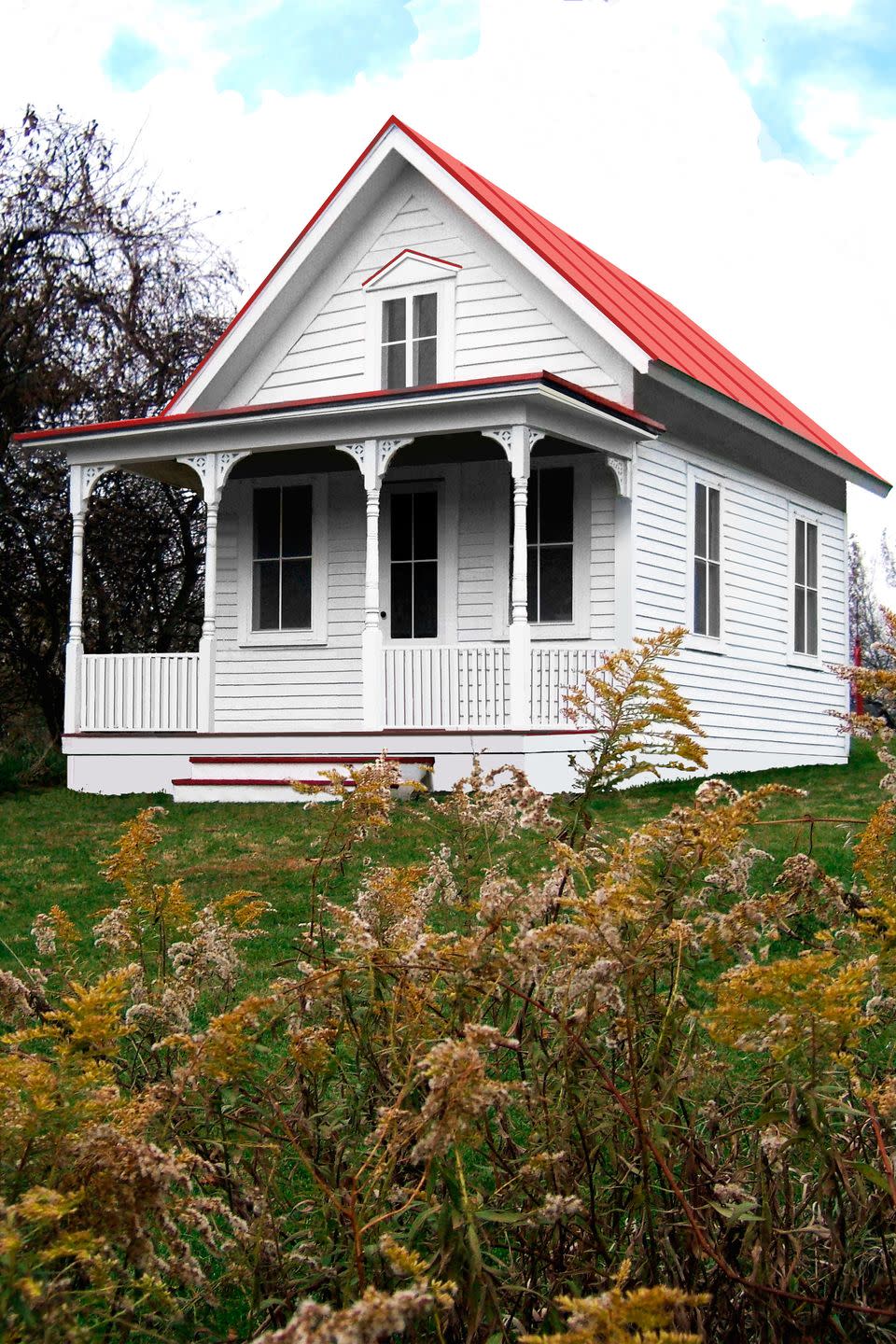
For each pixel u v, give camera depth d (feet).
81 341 76.64
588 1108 7.95
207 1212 7.75
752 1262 7.71
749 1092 8.65
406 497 52.54
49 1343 6.03
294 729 54.19
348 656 53.47
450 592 51.39
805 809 39.27
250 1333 8.12
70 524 73.61
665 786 47.09
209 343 79.51
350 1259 7.59
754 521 58.80
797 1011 7.03
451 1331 7.67
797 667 62.59
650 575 49.75
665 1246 7.71
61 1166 6.59
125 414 76.48
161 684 50.85
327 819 11.20
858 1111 7.57
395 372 52.70
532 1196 7.85
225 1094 8.54
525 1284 7.94
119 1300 6.85
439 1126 6.57
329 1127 8.42
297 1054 8.49
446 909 10.28
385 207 53.16
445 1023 8.36
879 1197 7.88
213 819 40.91
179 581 79.66
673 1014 7.76
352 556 53.78
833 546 67.36
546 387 42.96
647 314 59.26
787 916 9.64
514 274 50.65
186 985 9.70
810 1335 7.64
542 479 50.06
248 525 55.67
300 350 54.70
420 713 46.85
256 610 55.42
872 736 9.93
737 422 56.80
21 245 74.54
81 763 50.47
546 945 7.62
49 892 31.01
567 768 45.65
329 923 10.74
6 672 77.20
